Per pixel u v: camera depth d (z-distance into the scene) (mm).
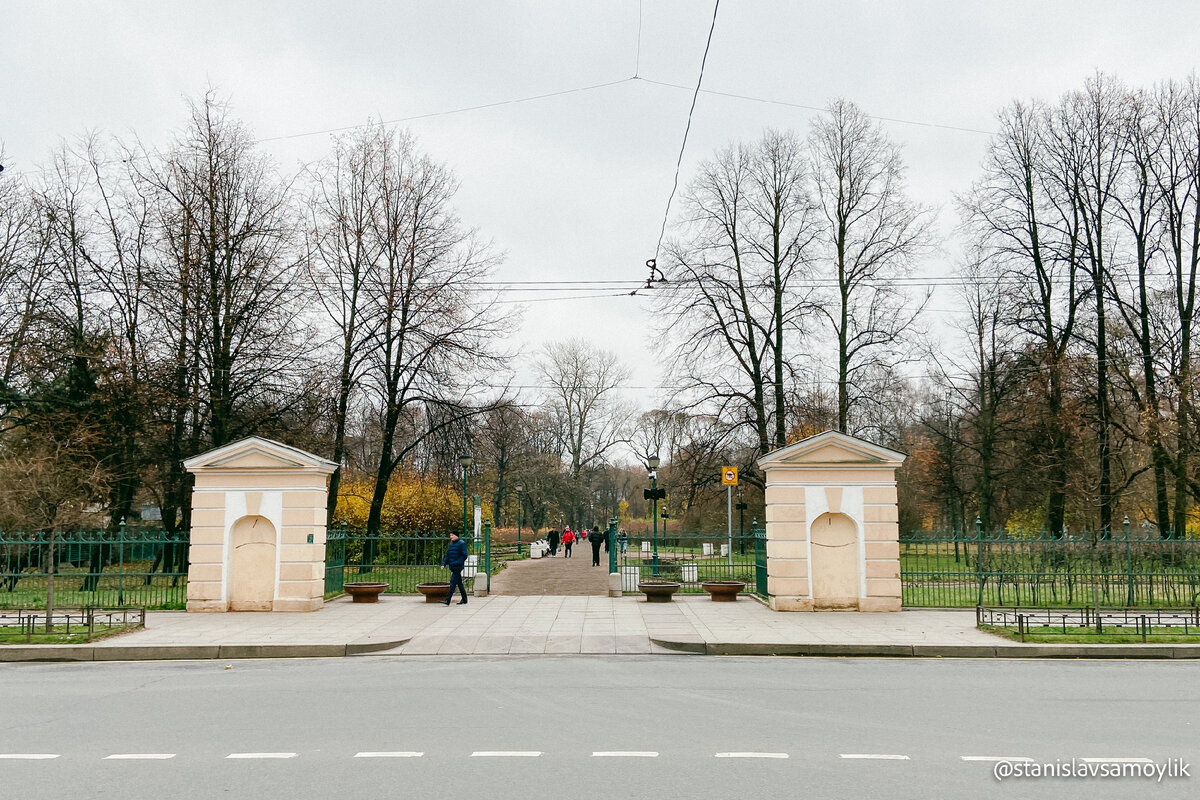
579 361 65188
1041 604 20203
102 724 8969
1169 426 29359
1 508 23672
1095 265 31641
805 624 17141
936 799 6312
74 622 16984
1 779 6895
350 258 29719
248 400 28453
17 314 29016
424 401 29781
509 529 64750
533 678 11914
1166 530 30109
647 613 18969
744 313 34562
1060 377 31375
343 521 29859
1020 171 33312
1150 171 30938
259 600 19328
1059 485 31938
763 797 6328
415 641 15375
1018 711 9516
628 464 80250
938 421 46125
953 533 22734
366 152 30047
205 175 27906
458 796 6359
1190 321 30375
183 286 26781
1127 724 8820
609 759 7434
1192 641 14656
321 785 6664
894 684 11383
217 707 9867
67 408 28734
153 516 39500
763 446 33375
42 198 28672
